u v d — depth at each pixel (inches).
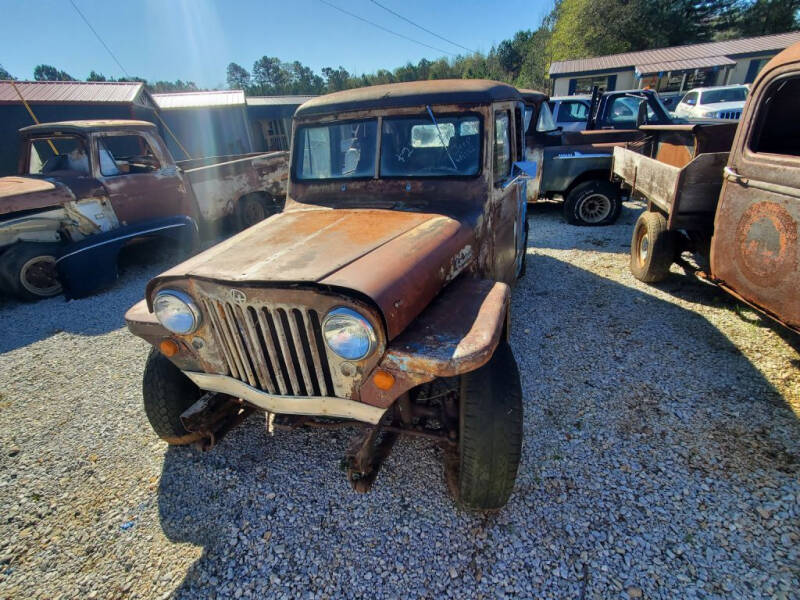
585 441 96.4
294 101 874.8
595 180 262.2
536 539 75.6
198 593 70.7
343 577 71.6
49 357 152.2
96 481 95.0
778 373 114.4
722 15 1168.2
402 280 67.2
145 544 79.7
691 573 68.7
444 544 75.9
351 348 61.4
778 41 796.0
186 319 71.8
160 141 239.9
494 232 109.0
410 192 104.7
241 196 286.4
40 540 82.0
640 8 1095.0
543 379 119.3
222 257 76.0
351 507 84.1
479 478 71.6
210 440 90.8
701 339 133.1
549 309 160.4
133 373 138.9
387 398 65.6
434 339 64.2
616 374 119.6
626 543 74.0
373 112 106.7
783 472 85.2
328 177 114.7
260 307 66.3
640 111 270.7
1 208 186.4
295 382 70.6
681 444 93.9
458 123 101.2
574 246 232.2
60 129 214.1
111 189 218.1
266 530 80.7
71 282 197.3
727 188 121.0
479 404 69.7
